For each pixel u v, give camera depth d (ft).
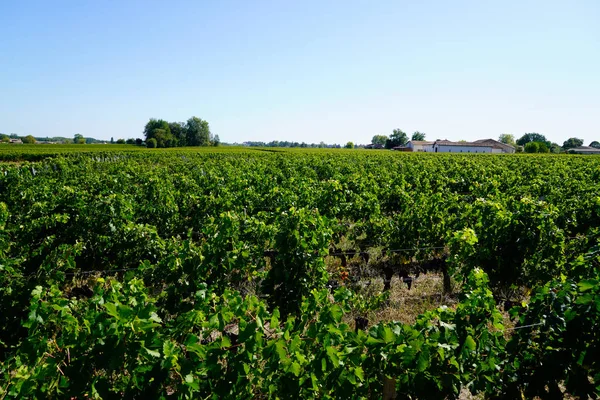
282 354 8.82
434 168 72.13
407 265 25.67
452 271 20.92
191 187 42.68
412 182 54.90
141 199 35.58
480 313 11.12
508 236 21.50
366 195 35.01
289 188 42.16
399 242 26.04
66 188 31.12
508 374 11.03
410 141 387.55
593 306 10.19
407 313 19.80
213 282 15.98
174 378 10.69
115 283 11.13
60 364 9.48
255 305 10.66
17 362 9.73
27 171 54.39
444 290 22.11
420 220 26.20
